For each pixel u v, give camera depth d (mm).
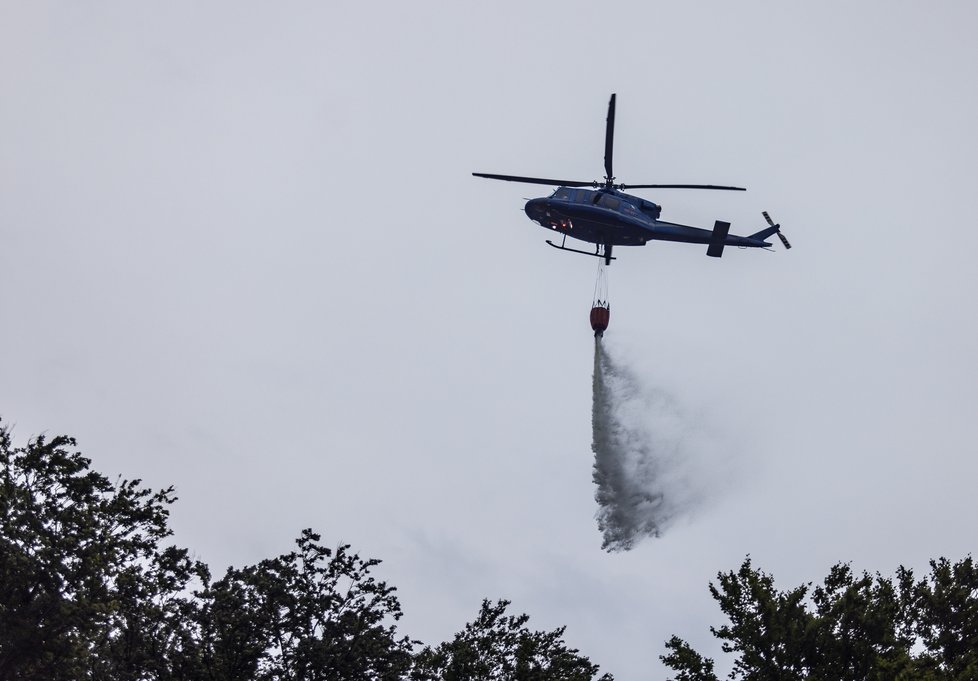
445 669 54000
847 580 51344
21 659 51438
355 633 56906
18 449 57000
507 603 56969
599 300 94375
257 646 55750
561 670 54438
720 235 93000
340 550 59344
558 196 88000
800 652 48031
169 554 59125
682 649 49469
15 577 52031
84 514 55219
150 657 55688
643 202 89938
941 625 52438
